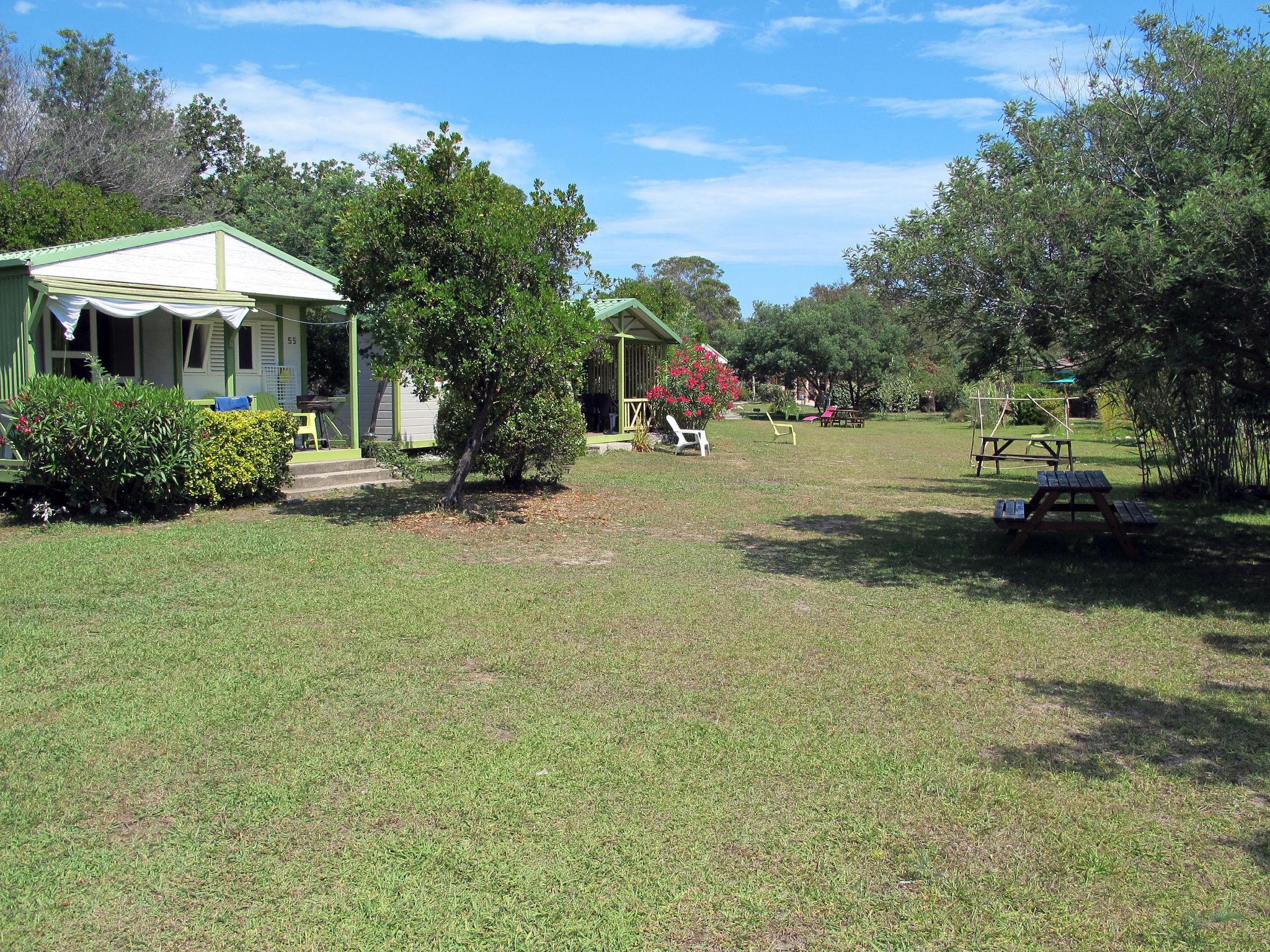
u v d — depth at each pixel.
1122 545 9.86
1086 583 8.87
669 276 88.38
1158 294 7.94
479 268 11.68
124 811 4.11
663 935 3.31
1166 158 8.66
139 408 11.05
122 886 3.55
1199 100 8.55
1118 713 5.45
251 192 30.75
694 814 4.16
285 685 5.66
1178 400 14.58
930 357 55.25
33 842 3.84
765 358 49.12
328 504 12.88
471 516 11.80
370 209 11.38
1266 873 3.73
